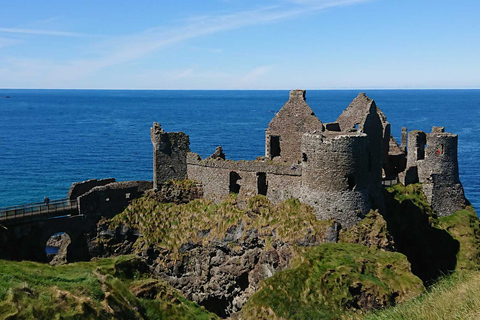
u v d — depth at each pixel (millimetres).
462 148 180625
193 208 67812
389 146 73625
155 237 66062
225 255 63281
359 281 48156
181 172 70812
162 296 43531
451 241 63844
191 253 64688
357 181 55531
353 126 72500
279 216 59812
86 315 33344
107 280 40188
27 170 140625
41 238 62062
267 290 50062
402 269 50188
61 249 69188
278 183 62156
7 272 35781
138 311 39281
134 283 43469
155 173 69875
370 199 57531
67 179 128750
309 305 47531
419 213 64312
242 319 49781
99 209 66188
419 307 28375
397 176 68625
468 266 61406
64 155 165875
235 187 67250
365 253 51969
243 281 62406
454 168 68375
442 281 34875
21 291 32625
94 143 194250
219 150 70812
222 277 62938
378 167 59844
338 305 47000
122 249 66312
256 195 63469
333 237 54688
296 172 60531
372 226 55219
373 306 47188
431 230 64500
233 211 63938
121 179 128625
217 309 65000
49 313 32094
